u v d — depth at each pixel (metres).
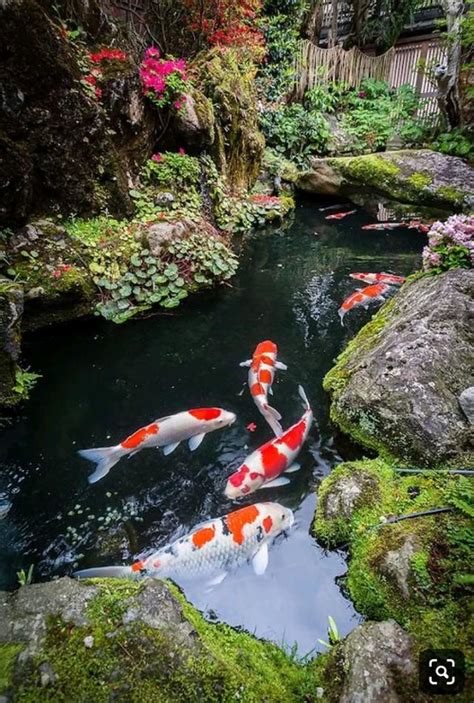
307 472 3.07
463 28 8.89
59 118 4.78
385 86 12.95
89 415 3.64
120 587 2.06
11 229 4.66
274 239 7.67
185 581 2.37
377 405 3.10
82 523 2.77
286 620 2.22
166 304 5.12
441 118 10.27
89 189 5.31
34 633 1.83
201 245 5.77
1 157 4.31
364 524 2.47
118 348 4.51
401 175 8.41
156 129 6.55
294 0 11.02
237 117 8.10
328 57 11.98
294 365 4.22
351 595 2.23
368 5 13.64
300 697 1.79
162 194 6.15
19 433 3.46
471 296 3.83
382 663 1.76
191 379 4.08
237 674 1.78
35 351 4.40
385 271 6.39
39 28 4.43
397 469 2.80
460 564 2.11
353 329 4.84
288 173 9.99
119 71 5.66
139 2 7.30
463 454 2.79
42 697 1.66
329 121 11.64
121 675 1.71
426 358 3.23
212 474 3.10
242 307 5.32
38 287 4.43
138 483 3.04
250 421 3.56
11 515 2.81
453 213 8.06
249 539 2.46
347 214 8.96
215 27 8.17
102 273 4.92
